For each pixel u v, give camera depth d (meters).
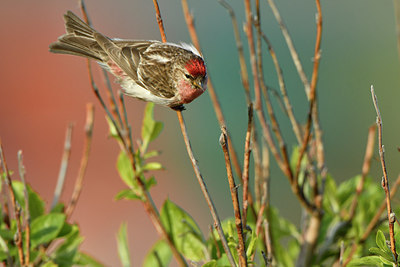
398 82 18.98
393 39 20.38
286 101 5.65
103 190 18.22
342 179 16.59
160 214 5.41
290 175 5.46
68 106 21.12
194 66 6.24
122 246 5.67
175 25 23.77
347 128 17.73
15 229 5.03
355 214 6.00
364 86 18.88
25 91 21.56
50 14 23.61
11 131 20.36
